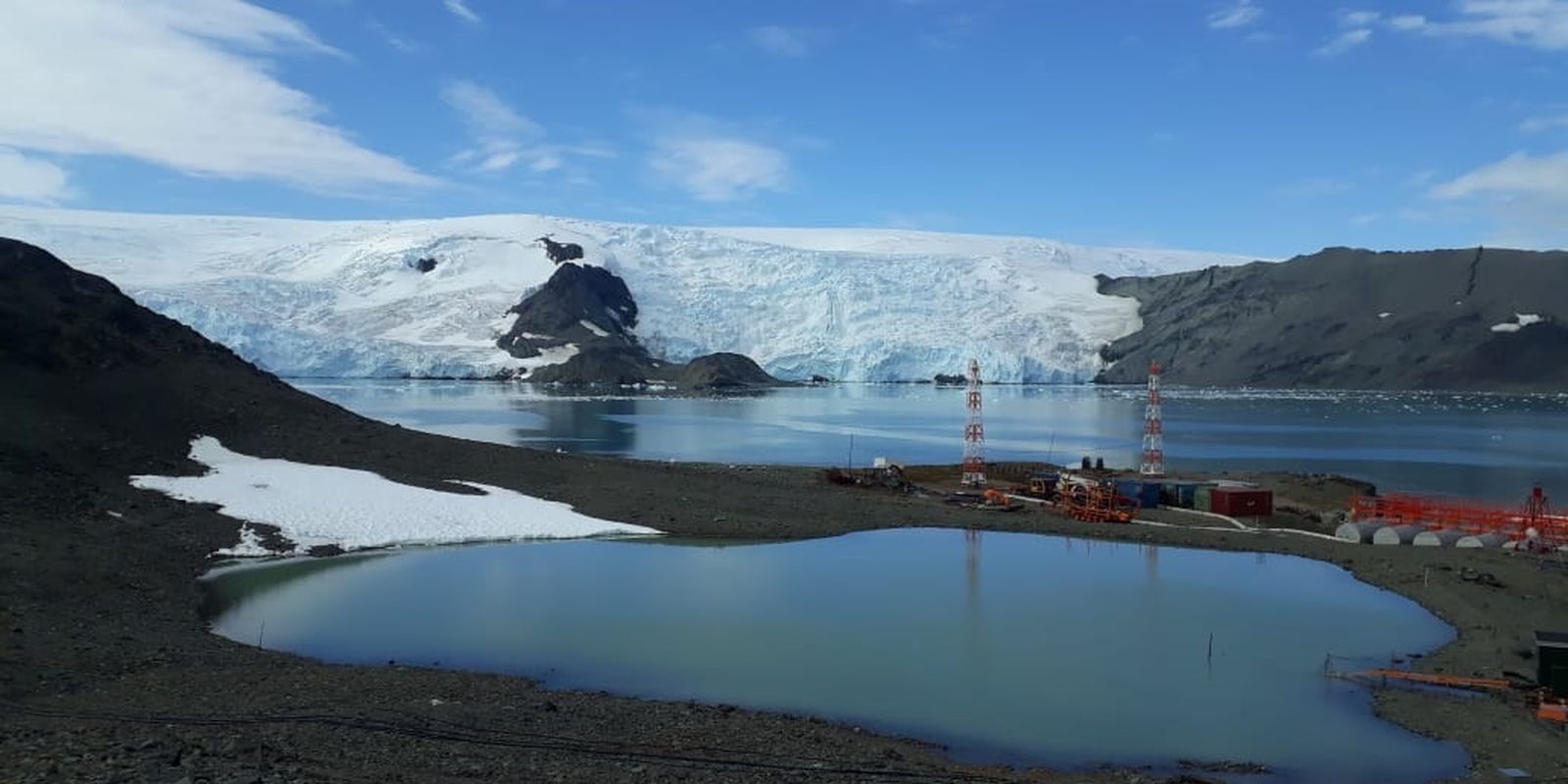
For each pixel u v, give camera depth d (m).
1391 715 28.97
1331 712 29.38
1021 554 53.72
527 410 161.00
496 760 21.38
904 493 73.88
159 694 25.86
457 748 22.25
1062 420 162.50
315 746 20.97
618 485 64.00
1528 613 40.38
